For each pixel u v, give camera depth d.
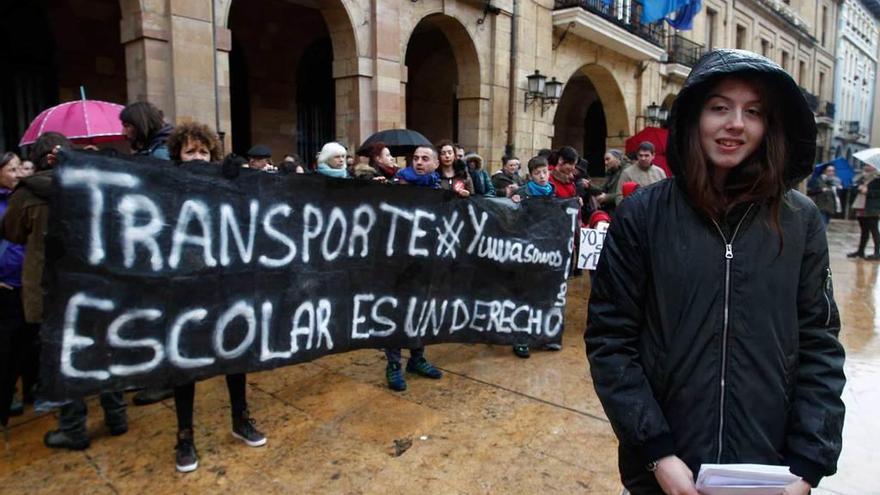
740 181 1.15
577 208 3.96
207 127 2.68
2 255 2.66
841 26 30.45
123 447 2.67
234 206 2.54
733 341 1.14
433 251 3.37
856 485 2.40
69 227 2.11
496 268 3.67
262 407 3.10
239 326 2.59
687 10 13.77
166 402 3.20
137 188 2.26
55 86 7.88
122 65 8.51
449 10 9.48
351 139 8.33
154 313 2.33
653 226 1.21
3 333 2.64
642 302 1.24
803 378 1.19
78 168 2.12
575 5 11.69
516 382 3.50
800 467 1.13
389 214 3.15
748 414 1.13
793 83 1.09
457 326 3.55
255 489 2.32
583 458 2.58
